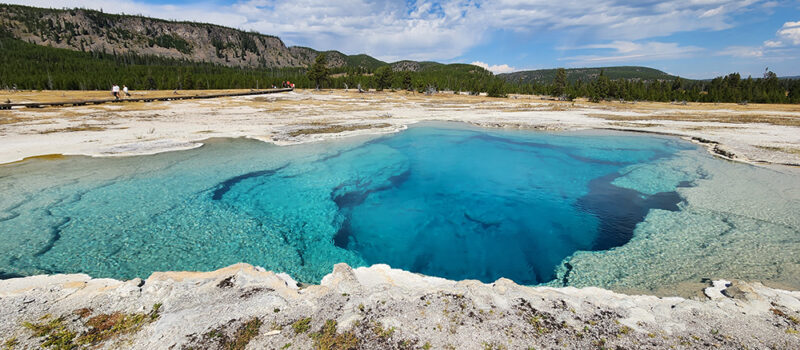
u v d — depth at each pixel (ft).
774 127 115.03
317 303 23.99
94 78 321.32
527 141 100.99
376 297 24.58
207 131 102.22
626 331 21.31
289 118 136.56
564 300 24.77
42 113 128.98
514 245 43.57
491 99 280.10
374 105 203.51
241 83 369.50
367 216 51.44
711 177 62.75
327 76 363.76
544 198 58.18
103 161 70.03
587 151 88.48
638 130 114.11
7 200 50.03
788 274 32.22
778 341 20.29
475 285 26.30
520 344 20.21
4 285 27.89
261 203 53.21
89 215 46.29
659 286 31.60
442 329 21.39
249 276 27.40
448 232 47.14
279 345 19.92
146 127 105.81
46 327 21.17
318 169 70.44
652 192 57.47
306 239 43.75
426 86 339.77
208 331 20.90
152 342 20.02
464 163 78.13
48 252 37.32
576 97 324.80
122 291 24.98
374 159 79.30
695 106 224.94
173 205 50.70
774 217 44.80
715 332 21.18
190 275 27.30
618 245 41.01
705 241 39.75
